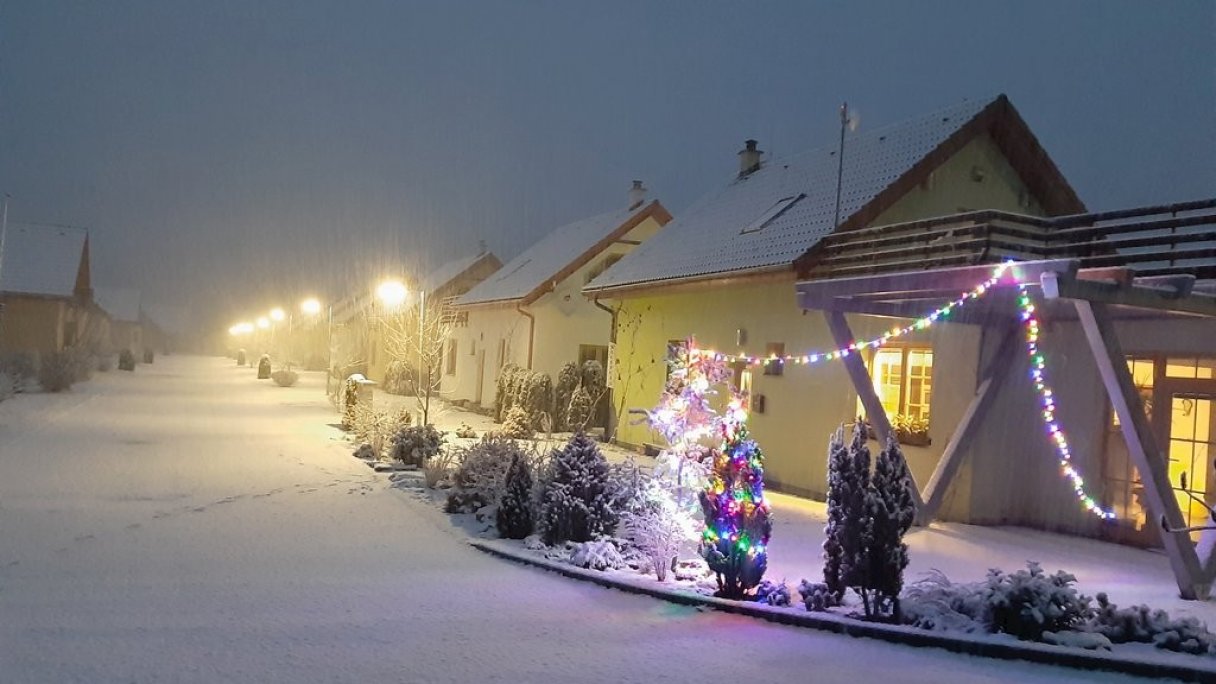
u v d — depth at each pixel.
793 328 14.14
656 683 5.16
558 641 5.95
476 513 10.33
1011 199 15.56
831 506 6.90
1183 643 5.89
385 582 7.42
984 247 10.30
